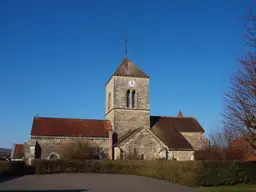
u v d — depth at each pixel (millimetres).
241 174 26719
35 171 40000
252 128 19562
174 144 48469
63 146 45906
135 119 51156
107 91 56250
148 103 52344
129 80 52188
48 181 28422
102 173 41562
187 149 47594
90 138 47062
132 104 51969
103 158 46719
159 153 46156
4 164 35969
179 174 26625
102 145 47406
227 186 25109
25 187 22906
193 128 54250
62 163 42031
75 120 50562
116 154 45969
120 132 49969
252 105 18812
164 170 30141
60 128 47594
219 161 26422
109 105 54469
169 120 55250
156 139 46562
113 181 28781
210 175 25250
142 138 46125
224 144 48750
